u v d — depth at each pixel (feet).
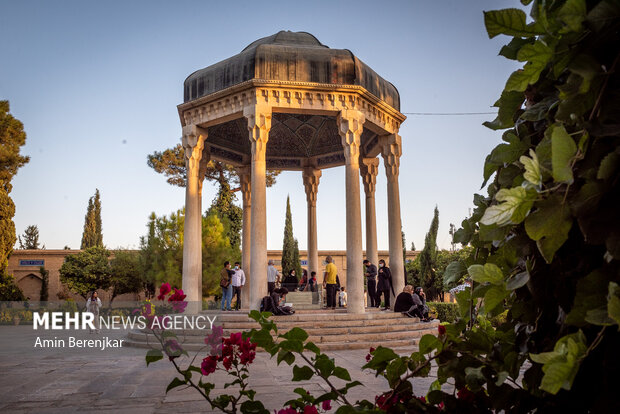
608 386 3.11
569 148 3.02
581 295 3.10
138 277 85.66
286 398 19.17
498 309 5.04
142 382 24.00
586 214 3.02
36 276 94.27
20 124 82.99
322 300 55.47
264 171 41.37
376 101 44.98
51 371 28.12
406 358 5.51
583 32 3.21
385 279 46.85
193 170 46.06
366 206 55.42
